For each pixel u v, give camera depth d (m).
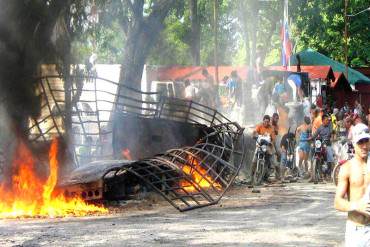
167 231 12.61
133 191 17.45
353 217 7.40
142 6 27.92
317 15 52.72
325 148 23.38
